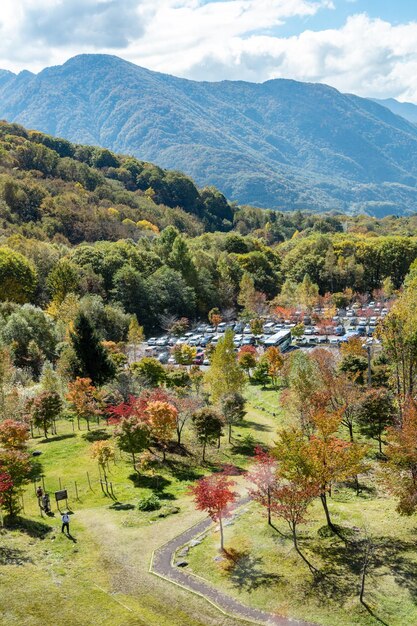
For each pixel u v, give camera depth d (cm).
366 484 4541
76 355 6881
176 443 5638
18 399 5859
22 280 10688
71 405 6291
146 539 3519
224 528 3678
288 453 3419
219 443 5762
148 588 2966
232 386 6322
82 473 4716
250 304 13412
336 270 15750
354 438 5631
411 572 3023
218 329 12862
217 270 15162
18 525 3559
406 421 4128
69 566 3122
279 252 19725
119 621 2623
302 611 2775
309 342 11425
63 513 3744
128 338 10006
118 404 5866
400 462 3694
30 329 8300
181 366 9119
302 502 3403
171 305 12988
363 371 6569
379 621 2666
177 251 14188
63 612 2655
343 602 2819
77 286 11450
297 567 3148
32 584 2850
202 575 3106
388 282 14750
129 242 15575
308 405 5306
